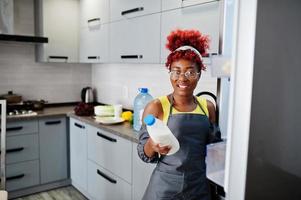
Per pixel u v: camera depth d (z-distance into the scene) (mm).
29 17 3162
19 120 2662
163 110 1271
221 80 1136
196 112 1252
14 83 3146
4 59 3061
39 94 3326
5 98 2895
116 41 2525
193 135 1231
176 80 1223
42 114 2814
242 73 476
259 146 495
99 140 2412
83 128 2664
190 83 1212
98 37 2824
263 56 471
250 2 456
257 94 474
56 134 2934
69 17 3145
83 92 3488
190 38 1231
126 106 3051
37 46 3180
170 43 1264
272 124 504
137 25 2242
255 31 456
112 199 2299
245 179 490
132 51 2322
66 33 3145
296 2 509
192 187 1251
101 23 2750
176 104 1271
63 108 3283
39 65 3291
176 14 1867
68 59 3195
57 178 3006
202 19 1678
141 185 1943
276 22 480
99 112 2686
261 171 507
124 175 2117
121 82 3113
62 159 3014
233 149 501
